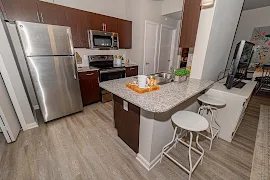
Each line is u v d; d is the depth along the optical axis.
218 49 2.14
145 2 3.24
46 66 1.98
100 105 3.01
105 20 3.01
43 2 2.17
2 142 1.75
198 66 1.92
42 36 1.85
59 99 2.26
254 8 3.79
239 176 1.33
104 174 1.34
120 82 1.65
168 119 1.46
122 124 1.71
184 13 1.88
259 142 1.83
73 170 1.38
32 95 2.66
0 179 1.28
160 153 1.52
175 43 4.56
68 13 2.46
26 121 2.01
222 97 1.78
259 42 3.87
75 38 2.65
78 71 2.58
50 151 1.62
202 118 1.31
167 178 1.31
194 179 1.29
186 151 1.66
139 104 1.02
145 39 3.57
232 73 1.77
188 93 1.31
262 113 2.66
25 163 1.45
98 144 1.76
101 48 3.04
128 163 1.47
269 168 1.42
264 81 3.63
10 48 1.71
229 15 2.06
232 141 1.85
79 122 2.29
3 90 1.75
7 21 2.00
